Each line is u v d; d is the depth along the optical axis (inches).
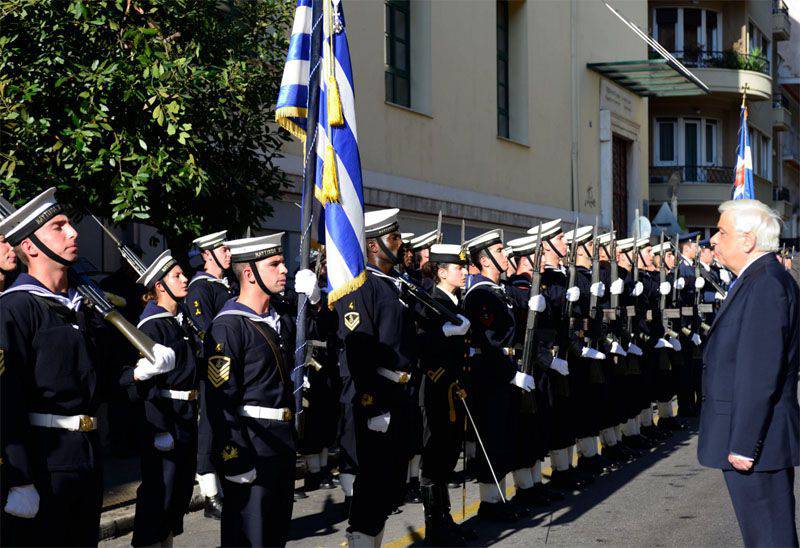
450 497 290.4
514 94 767.7
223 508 176.7
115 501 268.4
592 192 895.1
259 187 328.5
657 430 390.3
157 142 288.5
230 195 314.7
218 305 292.7
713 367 172.6
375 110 557.0
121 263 354.3
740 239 172.1
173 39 305.0
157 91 275.1
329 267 209.6
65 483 153.8
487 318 253.1
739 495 166.6
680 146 1264.8
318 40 227.9
